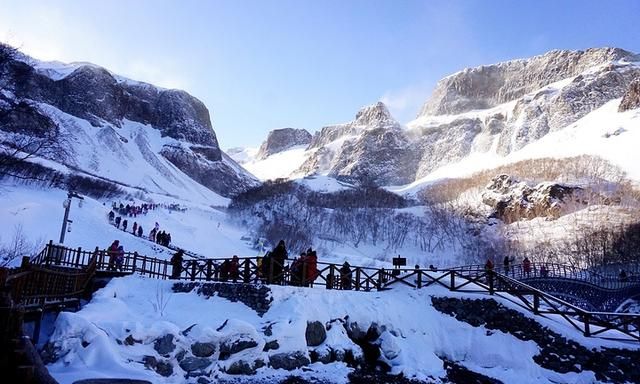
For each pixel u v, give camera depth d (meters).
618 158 111.38
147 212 61.41
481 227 93.06
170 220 61.94
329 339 15.51
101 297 15.25
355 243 91.38
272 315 15.34
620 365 15.78
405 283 20.41
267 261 18.30
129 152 148.75
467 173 157.75
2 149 28.67
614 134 131.88
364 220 101.06
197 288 17.48
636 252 58.09
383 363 15.55
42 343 12.48
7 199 36.50
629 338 17.42
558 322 18.08
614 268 56.91
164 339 11.94
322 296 17.16
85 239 34.47
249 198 118.06
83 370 10.06
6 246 25.44
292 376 13.17
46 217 36.22
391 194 133.50
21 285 11.59
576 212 82.44
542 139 166.38
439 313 18.61
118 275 20.75
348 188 142.12
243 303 16.12
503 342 17.23
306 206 110.00
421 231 96.31
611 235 63.62
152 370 11.11
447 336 17.73
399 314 17.95
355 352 15.45
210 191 163.75
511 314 17.83
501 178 107.12
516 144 183.38
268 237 76.38
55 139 30.80
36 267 12.45
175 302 16.53
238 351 12.85
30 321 13.47
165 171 153.00
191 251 45.28
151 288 18.11
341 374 13.92
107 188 81.88
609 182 95.06
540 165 123.50
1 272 7.61
